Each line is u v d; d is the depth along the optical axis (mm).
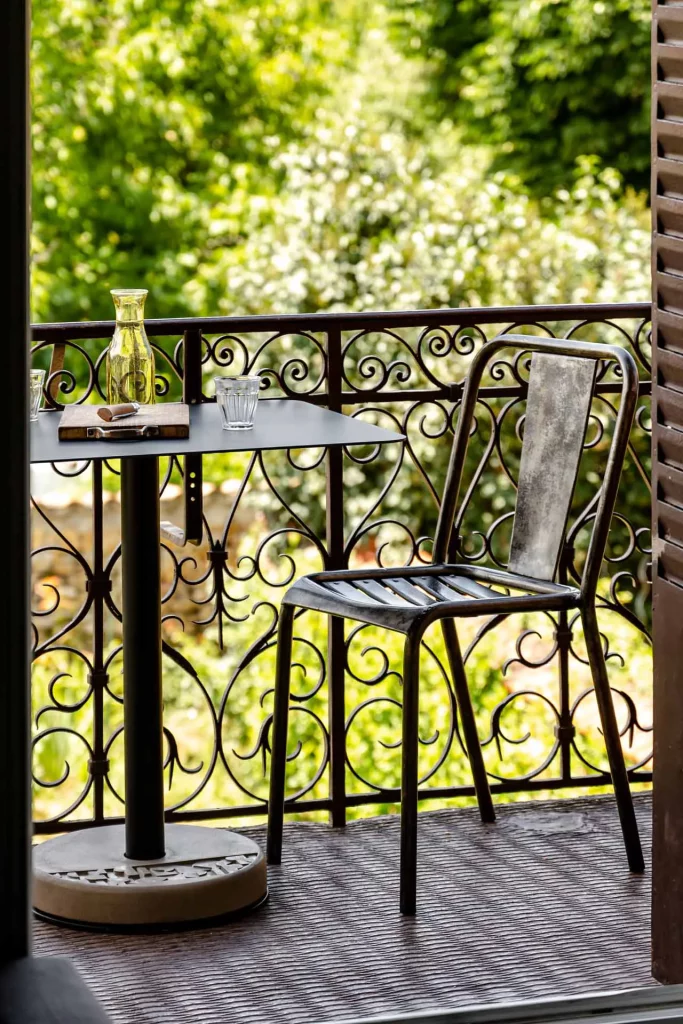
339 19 12969
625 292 8047
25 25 1485
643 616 7930
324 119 12562
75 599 8531
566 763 3979
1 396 1524
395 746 3750
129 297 3221
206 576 3641
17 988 1546
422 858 3490
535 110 12016
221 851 3256
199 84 12898
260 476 8008
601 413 7578
